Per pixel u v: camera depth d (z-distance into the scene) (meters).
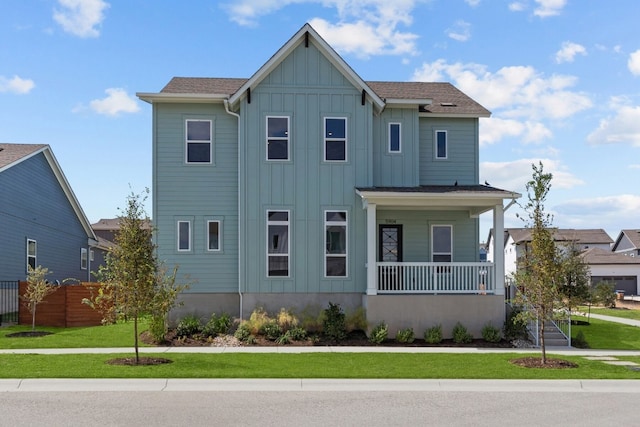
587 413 9.77
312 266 19.97
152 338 18.27
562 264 14.73
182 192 20.64
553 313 14.71
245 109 20.06
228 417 9.28
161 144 20.62
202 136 20.80
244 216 19.89
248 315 19.72
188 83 22.56
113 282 13.71
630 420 9.31
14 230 26.08
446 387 11.83
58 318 22.31
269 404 10.21
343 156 20.33
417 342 18.47
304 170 20.12
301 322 19.50
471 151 22.62
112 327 21.20
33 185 28.41
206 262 20.55
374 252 19.02
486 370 13.40
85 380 11.91
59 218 32.00
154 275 14.35
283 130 20.17
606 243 70.69
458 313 18.92
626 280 56.03
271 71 20.17
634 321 27.05
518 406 10.26
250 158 20.00
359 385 11.87
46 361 14.02
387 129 21.58
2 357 14.66
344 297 19.98
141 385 11.65
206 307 20.45
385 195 18.70
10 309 24.91
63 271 32.53
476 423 9.05
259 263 19.84
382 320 18.78
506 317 19.58
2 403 10.20
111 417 9.26
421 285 19.70
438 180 22.45
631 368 13.94
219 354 15.66
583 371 13.41
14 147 28.48
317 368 13.43
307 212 20.06
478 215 22.09
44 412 9.57
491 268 19.75
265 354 15.76
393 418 9.32
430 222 22.06
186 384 11.75
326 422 9.03
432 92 24.56
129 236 13.85
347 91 20.38
